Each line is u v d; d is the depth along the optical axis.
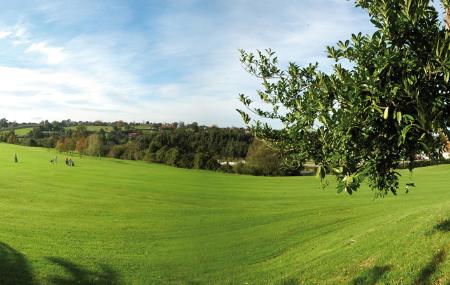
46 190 50.28
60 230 30.55
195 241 28.84
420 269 13.19
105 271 21.27
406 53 5.85
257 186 64.88
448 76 5.35
